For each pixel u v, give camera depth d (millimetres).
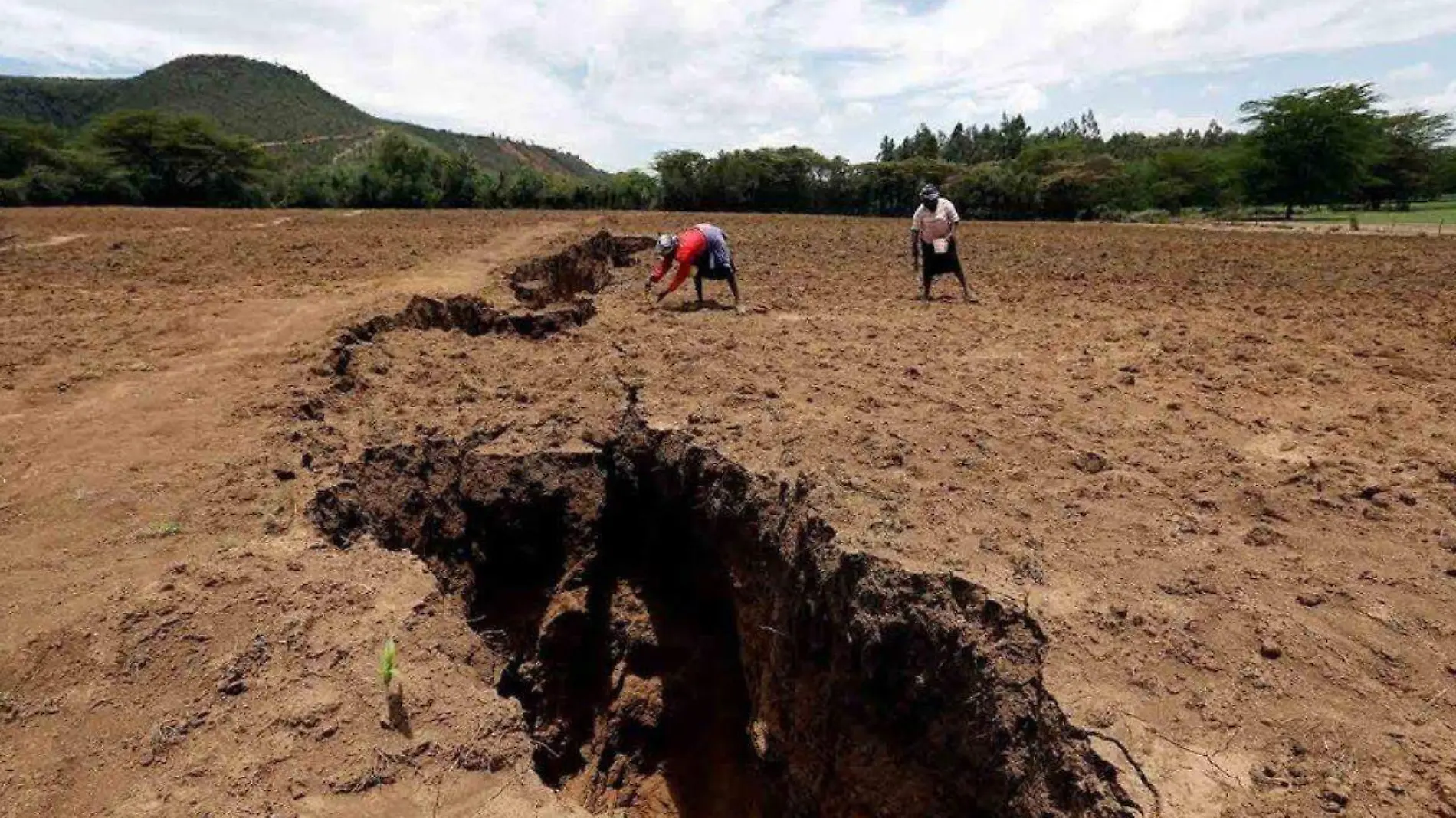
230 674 3859
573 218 31781
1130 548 4602
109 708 3693
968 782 4008
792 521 5359
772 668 5590
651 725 6898
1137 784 3084
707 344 9039
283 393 7234
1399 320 10555
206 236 21000
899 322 10484
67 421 6758
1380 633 3877
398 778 3494
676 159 50750
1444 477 5469
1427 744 3199
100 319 10273
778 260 17391
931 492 5285
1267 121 47312
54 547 4887
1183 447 6078
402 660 4090
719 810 6742
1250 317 10938
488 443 6672
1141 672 3594
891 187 50719
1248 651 3740
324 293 12070
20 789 3293
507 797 3512
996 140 85875
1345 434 6332
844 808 4914
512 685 6336
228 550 4832
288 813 3252
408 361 8500
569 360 8430
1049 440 6160
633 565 7043
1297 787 3035
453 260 15891
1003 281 14281
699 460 6254
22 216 27594
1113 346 9195
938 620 4164
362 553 4973
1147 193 55906
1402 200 53562
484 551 6484
